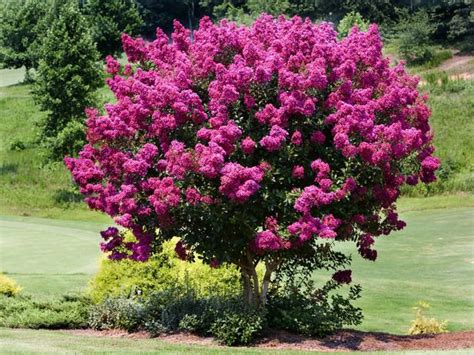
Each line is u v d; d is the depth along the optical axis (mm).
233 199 10203
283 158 10758
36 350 9406
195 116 10961
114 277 13812
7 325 12594
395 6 77688
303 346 10906
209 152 10258
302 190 10812
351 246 25500
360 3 77188
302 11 79375
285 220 10812
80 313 13055
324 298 12367
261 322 11359
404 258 22781
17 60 75562
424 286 17719
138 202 11188
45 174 46750
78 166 11492
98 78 45250
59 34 44438
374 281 18312
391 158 10750
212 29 11828
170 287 13438
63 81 43750
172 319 12125
